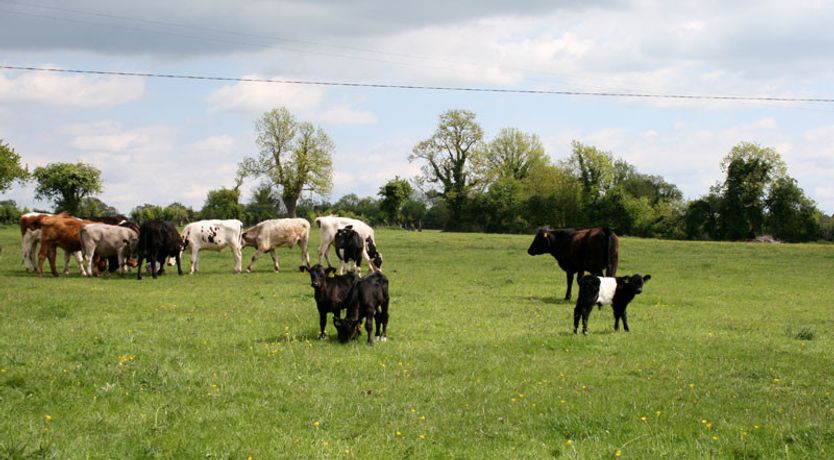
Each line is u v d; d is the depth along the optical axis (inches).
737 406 377.7
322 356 482.0
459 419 349.4
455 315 696.4
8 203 3270.2
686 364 479.2
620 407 371.2
